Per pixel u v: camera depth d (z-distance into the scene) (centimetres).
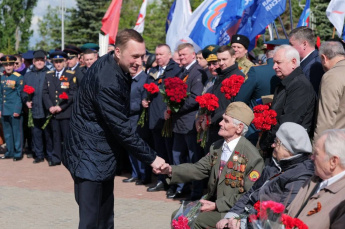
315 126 526
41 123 1095
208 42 987
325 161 348
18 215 698
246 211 423
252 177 472
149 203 758
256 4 847
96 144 446
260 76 623
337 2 763
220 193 486
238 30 896
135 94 878
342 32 791
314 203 352
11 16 4553
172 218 498
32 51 1301
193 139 758
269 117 525
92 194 450
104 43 1148
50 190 845
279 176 409
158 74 863
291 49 537
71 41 3875
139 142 451
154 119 832
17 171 1012
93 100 439
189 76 759
